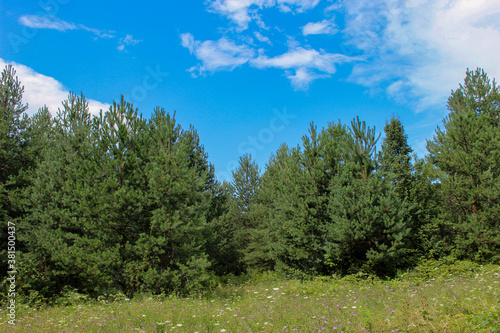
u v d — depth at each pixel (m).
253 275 22.42
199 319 7.27
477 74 19.14
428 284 10.49
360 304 7.67
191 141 22.66
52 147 16.36
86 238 12.49
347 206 15.16
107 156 12.82
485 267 13.82
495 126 18.48
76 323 7.07
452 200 17.42
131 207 12.59
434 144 19.48
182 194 13.41
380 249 14.55
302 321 6.38
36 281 12.78
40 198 13.88
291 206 18.08
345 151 16.89
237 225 30.58
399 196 18.84
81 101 18.30
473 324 4.81
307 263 17.52
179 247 13.23
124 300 10.33
